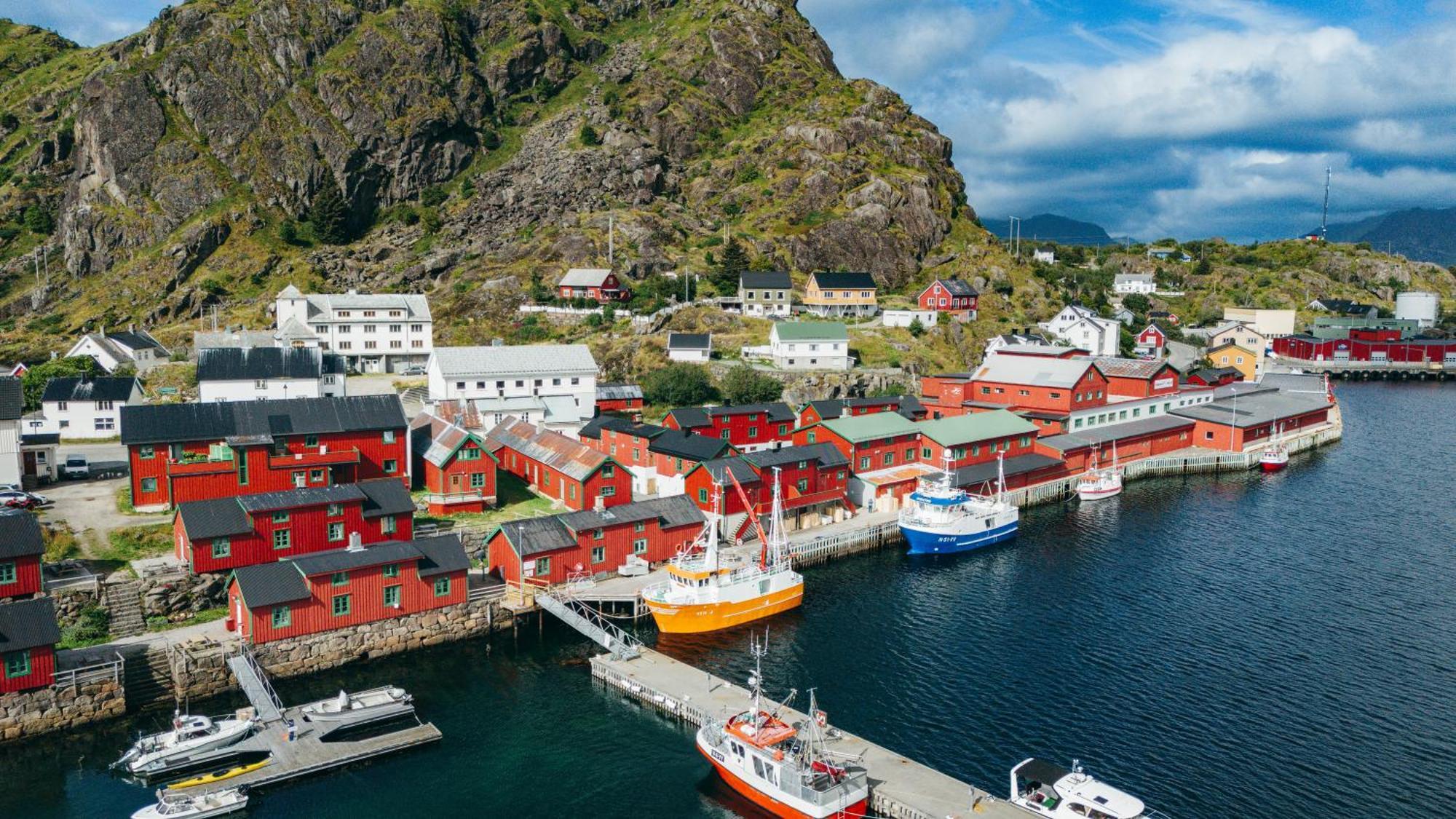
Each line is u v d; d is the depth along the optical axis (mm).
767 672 62844
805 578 82188
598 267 187750
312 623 62000
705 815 48500
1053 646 67000
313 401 87875
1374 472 122438
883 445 102750
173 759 50281
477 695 60281
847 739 52781
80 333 181750
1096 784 46156
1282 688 60250
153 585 64812
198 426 82125
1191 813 46906
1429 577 80875
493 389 119000
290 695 59375
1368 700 58688
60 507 80188
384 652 64812
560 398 119625
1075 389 121062
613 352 150875
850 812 46594
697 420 106688
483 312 177000
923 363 156625
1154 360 139000
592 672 63188
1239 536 93500
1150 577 81625
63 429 102812
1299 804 47812
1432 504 105750
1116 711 57281
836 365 150250
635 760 53281
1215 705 57969
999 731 54906
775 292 176625
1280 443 131875
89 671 55781
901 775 49000
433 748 54188
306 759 51469
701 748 53000
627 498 87250
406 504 75688
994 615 72938
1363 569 83250
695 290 184250
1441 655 65000
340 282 194750
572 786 50750
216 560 67188
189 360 150500
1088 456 116125
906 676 62312
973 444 106438
